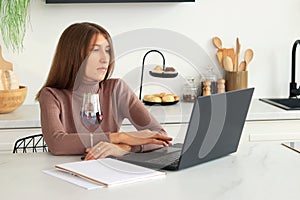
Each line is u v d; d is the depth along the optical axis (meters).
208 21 4.39
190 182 1.93
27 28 4.20
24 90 3.83
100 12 4.27
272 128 3.91
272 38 4.49
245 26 4.45
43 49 4.23
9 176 2.03
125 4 4.28
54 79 2.66
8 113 3.87
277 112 3.89
